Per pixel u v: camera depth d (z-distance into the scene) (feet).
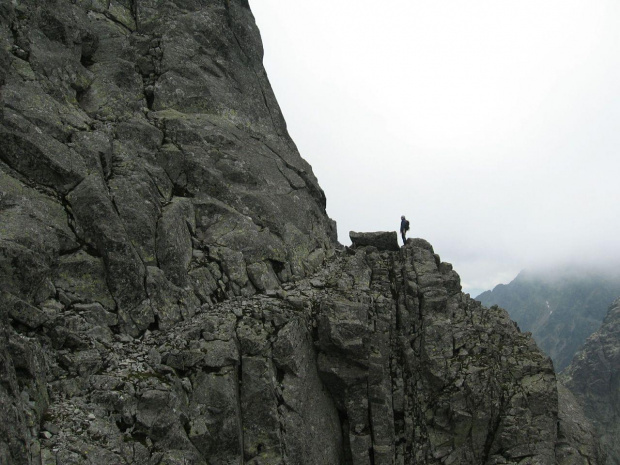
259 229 83.87
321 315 74.13
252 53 112.88
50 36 76.59
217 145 88.02
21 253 48.83
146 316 59.72
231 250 76.18
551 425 76.33
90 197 60.54
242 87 104.83
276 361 65.36
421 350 82.48
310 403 68.74
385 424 73.82
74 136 66.54
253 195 86.48
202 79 96.22
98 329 55.11
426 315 85.81
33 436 40.24
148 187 69.82
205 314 66.03
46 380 46.44
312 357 73.15
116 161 71.20
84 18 89.25
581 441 84.07
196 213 78.59
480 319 90.68
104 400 47.47
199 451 53.67
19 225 51.98
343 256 101.81
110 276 58.54
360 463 72.02
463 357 81.71
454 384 78.07
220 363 58.70
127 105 82.02
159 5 102.22
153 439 48.32
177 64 94.68
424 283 89.51
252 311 68.74
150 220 66.59
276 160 100.48
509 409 76.64
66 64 76.23
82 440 42.96
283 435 61.62
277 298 75.56
